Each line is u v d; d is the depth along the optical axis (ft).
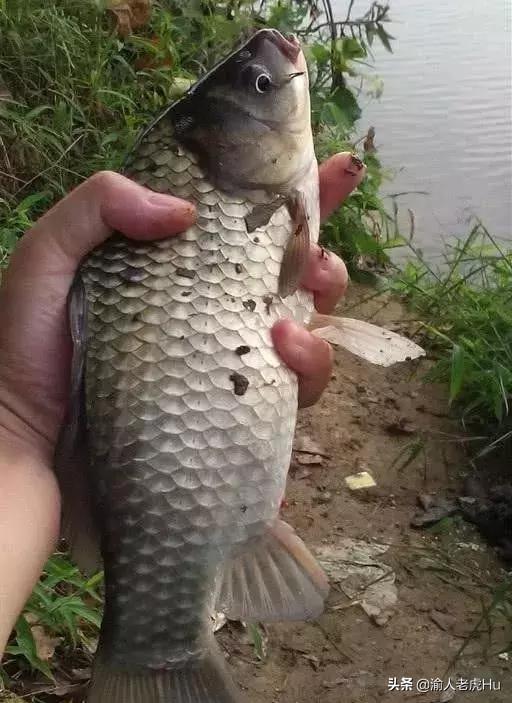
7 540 1.04
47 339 1.19
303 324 1.17
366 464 2.43
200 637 1.03
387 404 2.68
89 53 3.11
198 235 1.07
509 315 2.86
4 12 2.88
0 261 2.19
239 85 1.11
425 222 3.57
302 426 2.54
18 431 1.18
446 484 2.40
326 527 2.22
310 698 1.77
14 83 2.90
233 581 1.04
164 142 1.11
